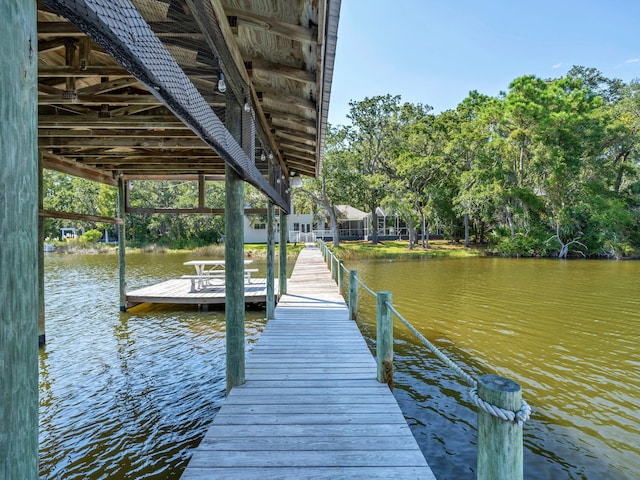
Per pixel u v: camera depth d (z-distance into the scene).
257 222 31.34
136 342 6.25
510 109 22.31
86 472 3.03
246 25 2.30
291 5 2.10
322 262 14.92
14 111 0.54
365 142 29.41
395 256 23.20
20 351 0.57
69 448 3.36
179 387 4.60
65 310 8.53
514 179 24.22
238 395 3.10
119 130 4.86
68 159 6.53
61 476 2.98
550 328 6.88
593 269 16.25
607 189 24.22
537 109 21.77
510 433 1.16
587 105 23.55
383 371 3.36
